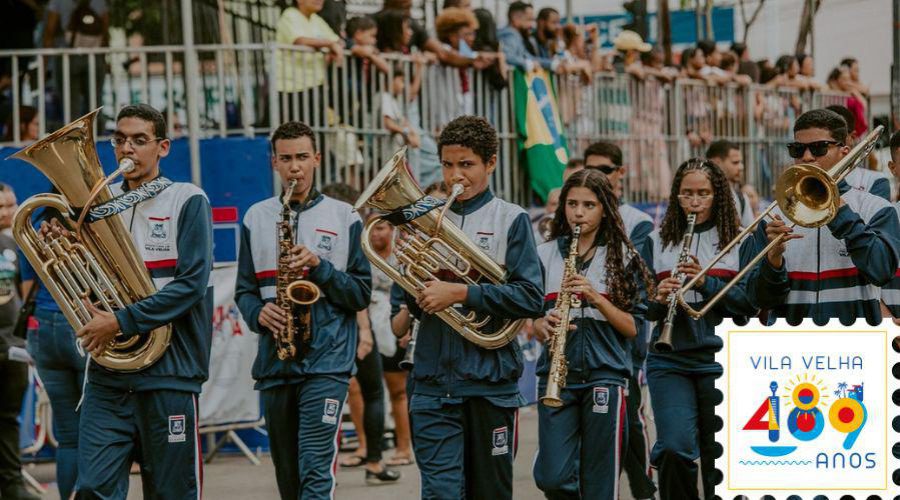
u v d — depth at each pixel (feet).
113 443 25.09
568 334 28.19
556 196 42.45
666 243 29.37
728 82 61.93
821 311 27.43
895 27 42.86
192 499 25.66
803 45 72.23
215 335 40.27
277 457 28.22
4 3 52.08
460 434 25.59
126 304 25.08
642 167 56.34
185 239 25.38
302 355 27.63
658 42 70.59
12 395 33.22
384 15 46.50
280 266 27.58
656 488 32.53
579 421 28.25
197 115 40.96
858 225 26.02
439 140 25.95
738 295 28.19
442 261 25.32
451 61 47.16
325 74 43.09
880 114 82.28
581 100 53.01
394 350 39.68
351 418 42.96
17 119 43.73
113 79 43.98
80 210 24.53
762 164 64.44
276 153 28.55
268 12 52.42
